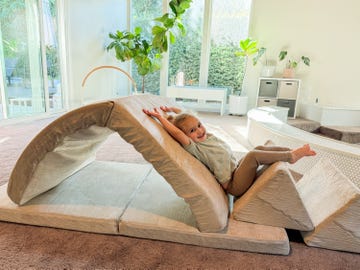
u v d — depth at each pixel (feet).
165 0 17.76
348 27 15.51
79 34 14.82
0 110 10.77
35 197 4.61
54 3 13.17
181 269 3.48
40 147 3.84
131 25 19.20
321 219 3.99
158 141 3.67
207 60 18.39
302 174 6.63
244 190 4.48
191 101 19.33
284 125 9.61
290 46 16.79
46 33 12.86
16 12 10.94
